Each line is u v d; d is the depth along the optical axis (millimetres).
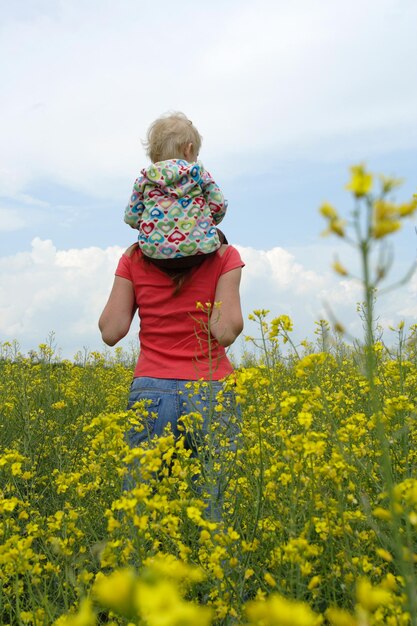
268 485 2518
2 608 2418
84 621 1052
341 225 1280
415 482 1967
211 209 3426
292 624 861
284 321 2971
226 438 3229
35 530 2541
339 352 6219
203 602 2408
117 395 7301
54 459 4973
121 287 3525
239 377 2965
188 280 3363
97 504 3252
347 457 2598
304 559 1925
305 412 2525
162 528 2281
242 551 2373
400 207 1251
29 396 6207
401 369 3943
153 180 3309
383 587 1705
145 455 2207
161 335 3398
